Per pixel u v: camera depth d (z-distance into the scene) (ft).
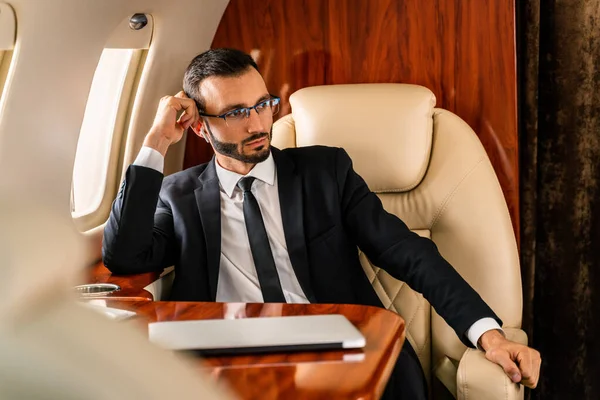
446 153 7.20
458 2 7.85
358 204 6.91
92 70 6.78
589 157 8.31
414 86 7.48
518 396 5.65
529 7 8.02
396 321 4.75
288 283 6.86
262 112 6.73
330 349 4.21
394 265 6.61
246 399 3.53
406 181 7.23
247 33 8.52
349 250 6.95
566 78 8.21
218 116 6.71
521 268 8.49
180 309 5.19
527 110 8.23
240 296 6.82
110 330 1.60
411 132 7.22
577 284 8.57
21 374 1.44
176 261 7.06
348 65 8.27
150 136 6.81
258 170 7.00
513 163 7.91
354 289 6.85
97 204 7.82
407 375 6.15
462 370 5.66
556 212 8.51
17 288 1.53
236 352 4.14
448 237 7.12
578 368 8.73
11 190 1.72
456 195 7.07
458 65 7.95
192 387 1.58
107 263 6.74
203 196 7.03
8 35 5.82
